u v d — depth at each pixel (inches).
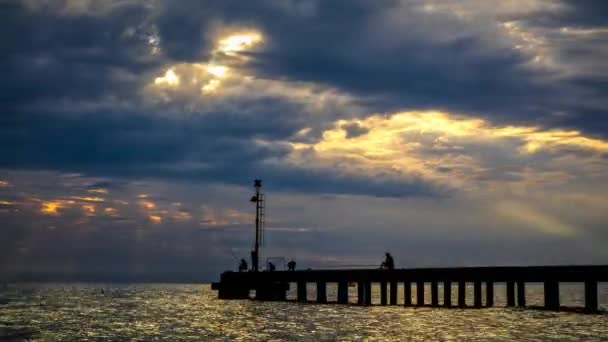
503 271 2101.4
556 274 1969.7
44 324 2023.9
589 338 1455.5
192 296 4407.0
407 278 2368.4
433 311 2182.6
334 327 1784.0
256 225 3085.6
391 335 1595.7
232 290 3088.1
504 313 1979.6
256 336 1633.9
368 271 2491.4
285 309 2447.1
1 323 2058.3
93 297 4256.9
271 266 3093.0
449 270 2244.1
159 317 2247.8
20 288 6796.3
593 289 1893.5
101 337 1669.5
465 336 1536.7
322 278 2679.6
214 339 1593.3
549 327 1641.2
